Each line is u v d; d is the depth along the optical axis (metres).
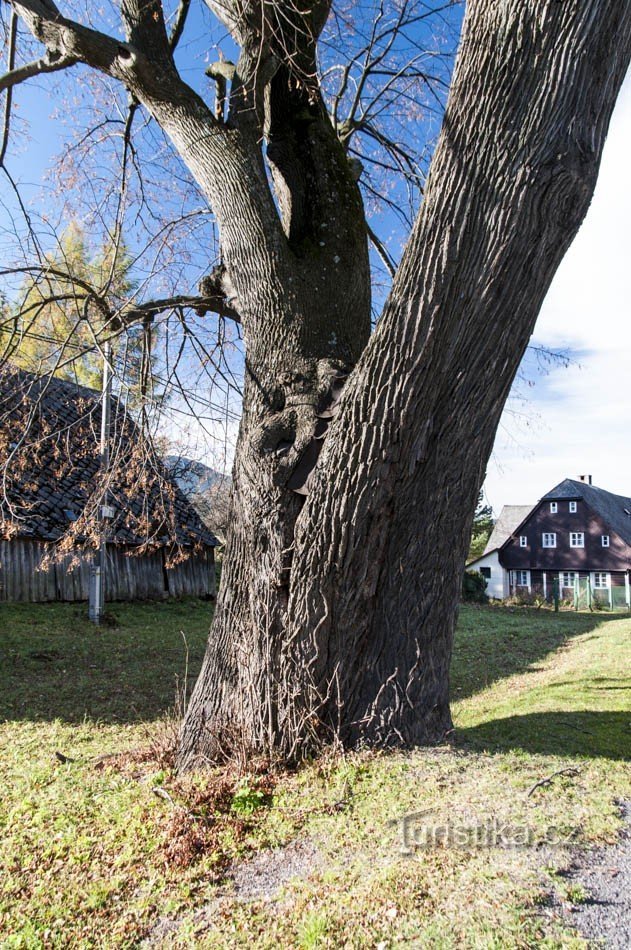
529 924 2.39
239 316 4.81
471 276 3.35
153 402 5.55
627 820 3.17
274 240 4.46
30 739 6.13
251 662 4.07
